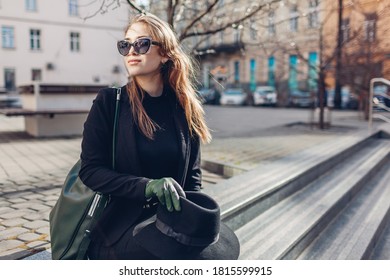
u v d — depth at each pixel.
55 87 8.26
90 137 1.61
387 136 9.38
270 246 2.97
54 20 19.67
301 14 8.16
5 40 19.59
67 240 1.61
